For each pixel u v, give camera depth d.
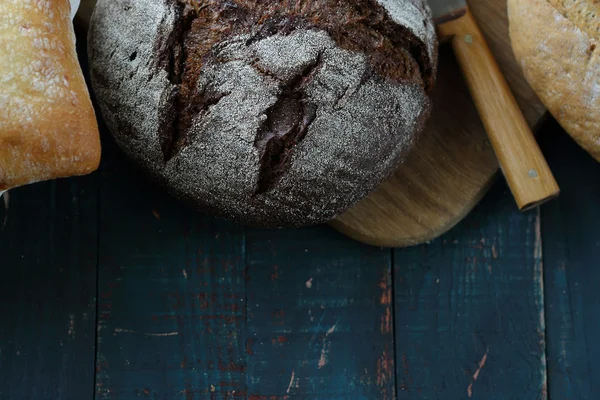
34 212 0.85
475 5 0.87
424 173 0.86
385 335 0.87
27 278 0.85
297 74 0.76
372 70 0.77
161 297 0.86
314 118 0.77
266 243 0.87
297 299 0.87
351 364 0.87
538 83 0.83
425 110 0.80
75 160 0.76
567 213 0.88
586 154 0.88
